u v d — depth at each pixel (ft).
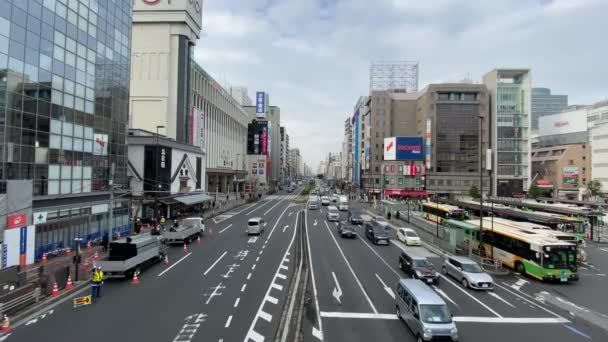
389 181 304.91
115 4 120.88
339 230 135.03
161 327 48.16
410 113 338.75
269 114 595.06
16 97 80.07
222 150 321.52
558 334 48.65
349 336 46.75
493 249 93.20
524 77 298.15
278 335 46.34
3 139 76.59
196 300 59.06
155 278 72.13
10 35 78.48
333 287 68.08
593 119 372.17
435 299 46.80
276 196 386.11
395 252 103.24
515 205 158.81
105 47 115.03
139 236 80.64
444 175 297.94
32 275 70.79
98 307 55.57
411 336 47.01
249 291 64.13
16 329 47.29
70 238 96.68
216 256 93.35
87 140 105.70
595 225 143.43
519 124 294.46
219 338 45.06
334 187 653.30
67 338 44.65
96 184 109.81
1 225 73.20
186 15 208.44
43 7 87.97
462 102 298.97
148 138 156.46
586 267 90.58
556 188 336.29
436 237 116.88
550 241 77.61
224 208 226.58
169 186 166.20
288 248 105.40
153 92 206.90
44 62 88.58
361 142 406.21
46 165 89.10
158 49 208.13
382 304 59.26
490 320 53.36
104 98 114.32
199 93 255.09
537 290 69.36
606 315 56.24
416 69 383.65
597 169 309.63
